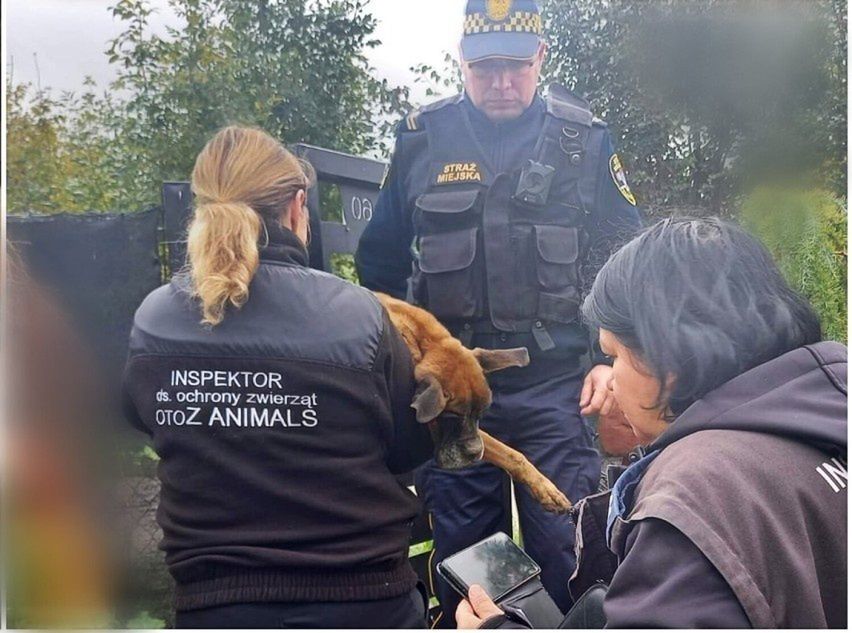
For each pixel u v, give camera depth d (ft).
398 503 4.27
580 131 5.39
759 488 2.66
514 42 5.28
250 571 3.95
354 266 5.42
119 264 5.28
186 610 4.00
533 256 5.36
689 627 2.41
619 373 3.29
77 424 5.24
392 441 4.40
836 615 2.71
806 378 2.90
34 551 5.21
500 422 5.48
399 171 5.45
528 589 4.57
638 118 5.41
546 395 5.44
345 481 4.07
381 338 4.24
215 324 4.16
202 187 4.50
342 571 4.01
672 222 3.27
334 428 4.07
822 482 2.73
